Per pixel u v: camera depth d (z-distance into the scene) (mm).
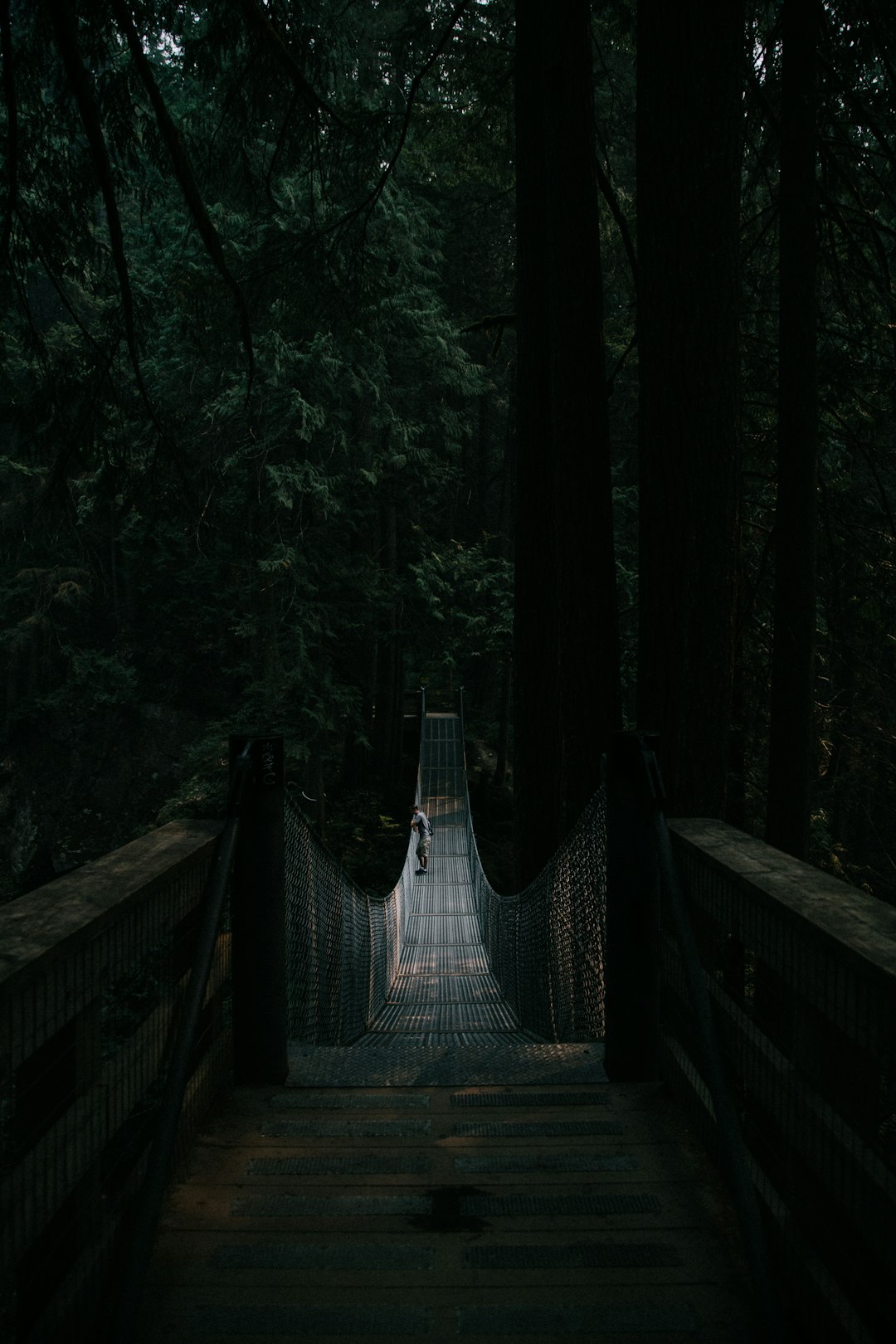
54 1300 1603
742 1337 1789
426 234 20781
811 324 7293
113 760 25938
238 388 16547
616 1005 3119
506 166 13594
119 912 1854
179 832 2701
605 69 11328
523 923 7039
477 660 36219
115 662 25641
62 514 7895
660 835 2605
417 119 12406
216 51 6531
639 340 5656
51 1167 1579
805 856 7426
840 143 8219
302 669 19453
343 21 12844
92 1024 1774
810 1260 1757
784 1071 1906
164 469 7539
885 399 9516
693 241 5367
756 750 10047
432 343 20188
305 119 6504
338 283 9031
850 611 10078
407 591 23391
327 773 26875
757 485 10508
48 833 25625
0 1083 1376
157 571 26609
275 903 3023
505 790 27781
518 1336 1787
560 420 6883
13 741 26547
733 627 5508
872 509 9773
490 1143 2590
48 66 5883
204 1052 2793
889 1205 1418
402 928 12422
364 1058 3625
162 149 6535
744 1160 1860
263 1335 1791
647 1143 2582
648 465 5551
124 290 4242
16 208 5734
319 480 18250
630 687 11367
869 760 11508
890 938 1586
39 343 6480
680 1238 2115
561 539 6938
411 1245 2084
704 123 5352
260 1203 2264
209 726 21250
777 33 8094
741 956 3613
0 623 26109
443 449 25656
